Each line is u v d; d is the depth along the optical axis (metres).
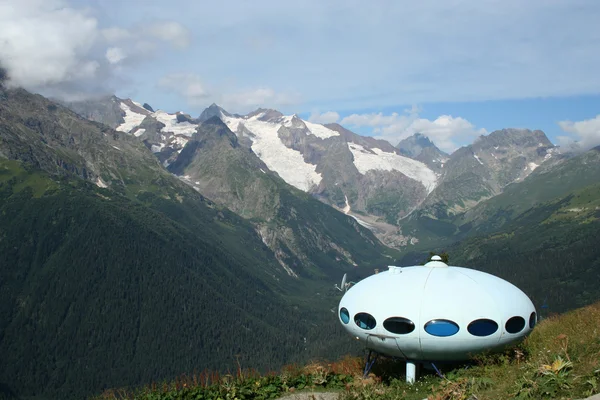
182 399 18.92
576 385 14.29
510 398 14.62
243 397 18.81
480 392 15.83
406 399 17.27
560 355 16.91
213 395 19.08
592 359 15.90
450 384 16.66
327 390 19.58
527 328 19.00
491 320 18.11
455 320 17.98
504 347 18.69
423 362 19.41
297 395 19.03
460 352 18.31
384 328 18.78
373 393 17.86
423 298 18.52
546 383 14.77
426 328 18.11
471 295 18.50
